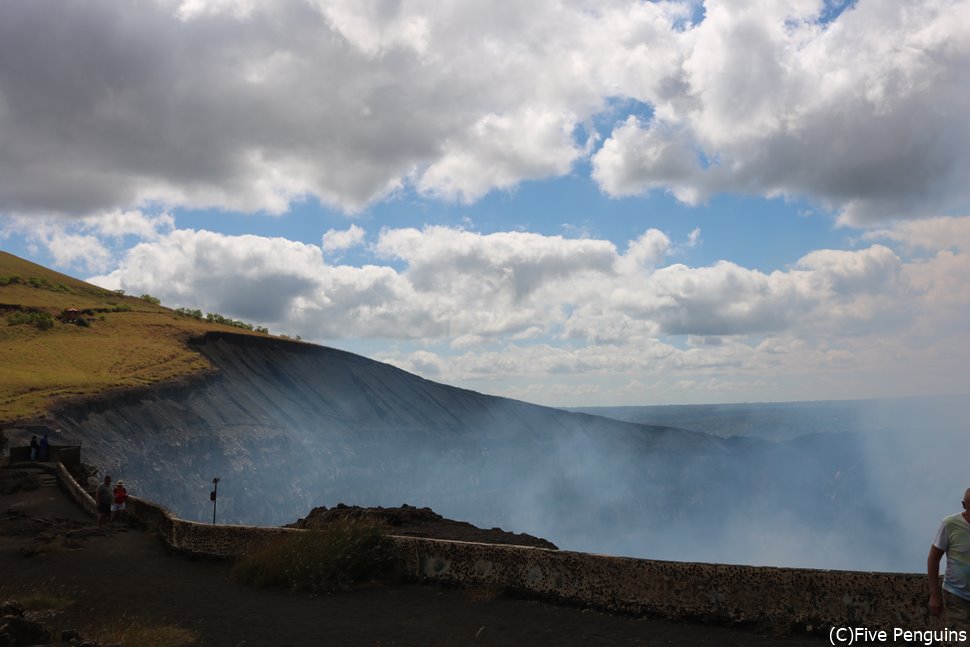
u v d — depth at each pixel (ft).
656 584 30.73
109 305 560.20
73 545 59.31
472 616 32.48
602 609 31.89
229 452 372.38
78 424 305.53
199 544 51.80
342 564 39.86
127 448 314.96
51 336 431.02
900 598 25.77
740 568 28.99
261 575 41.60
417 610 34.04
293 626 32.24
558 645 27.86
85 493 88.53
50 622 33.55
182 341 481.87
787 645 26.40
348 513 52.29
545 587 33.96
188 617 34.47
